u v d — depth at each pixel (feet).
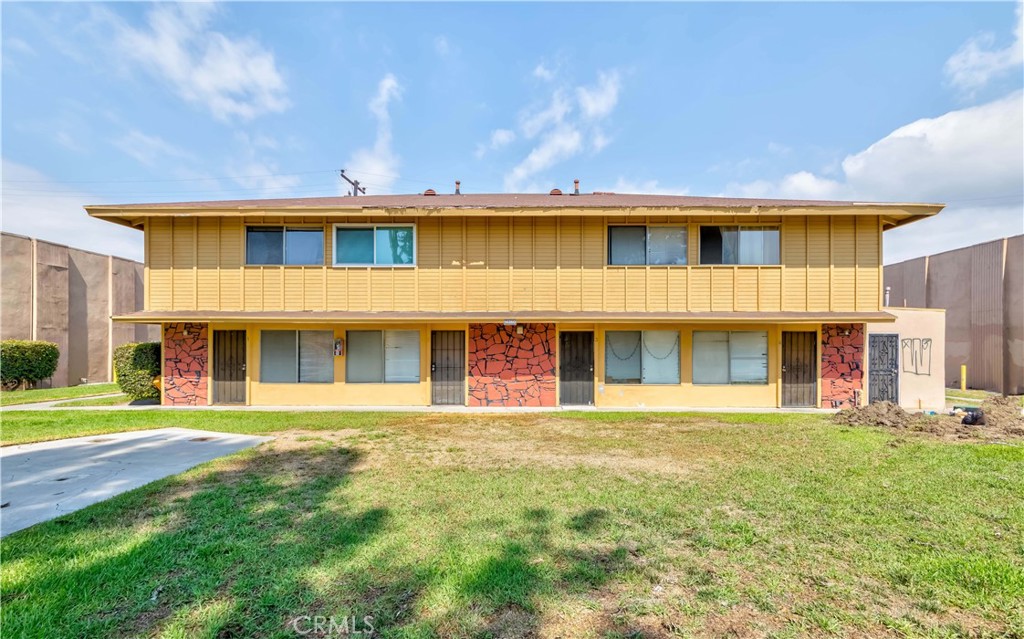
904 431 28.84
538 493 16.74
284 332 42.78
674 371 42.63
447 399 42.78
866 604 9.68
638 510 14.99
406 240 43.01
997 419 30.55
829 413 37.88
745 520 14.17
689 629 8.86
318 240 43.11
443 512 14.78
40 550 11.90
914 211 39.45
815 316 39.73
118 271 68.28
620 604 9.66
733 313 41.32
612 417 35.17
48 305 58.70
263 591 10.03
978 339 59.41
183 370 42.32
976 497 16.19
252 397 42.24
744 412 38.42
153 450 23.61
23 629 8.66
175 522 13.92
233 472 19.49
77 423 31.81
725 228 42.52
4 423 31.68
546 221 42.65
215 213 40.86
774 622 9.09
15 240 55.47
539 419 34.22
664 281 42.27
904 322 42.98
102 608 9.41
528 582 10.44
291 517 14.33
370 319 40.19
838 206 39.73
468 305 42.55
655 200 50.26
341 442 25.72
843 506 15.37
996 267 57.21
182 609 9.37
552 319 40.04
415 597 9.83
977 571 10.91
